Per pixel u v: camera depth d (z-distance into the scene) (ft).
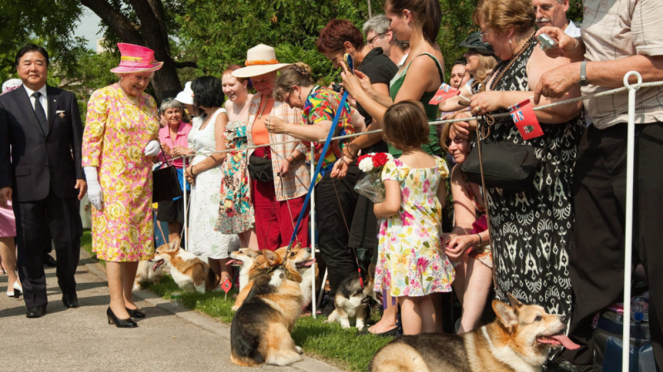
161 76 52.29
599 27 10.12
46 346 15.58
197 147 23.16
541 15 11.71
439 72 14.26
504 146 11.31
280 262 14.84
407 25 14.39
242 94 22.21
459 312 15.44
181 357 14.49
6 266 22.71
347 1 34.71
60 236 19.69
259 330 13.69
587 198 10.49
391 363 11.05
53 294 22.70
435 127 15.47
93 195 17.66
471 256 13.48
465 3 26.48
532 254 11.40
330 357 14.01
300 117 19.06
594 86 10.24
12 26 61.00
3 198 18.79
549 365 11.97
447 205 17.61
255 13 40.55
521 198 11.49
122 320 17.62
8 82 27.48
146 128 18.40
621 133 9.92
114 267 17.81
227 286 20.49
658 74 9.33
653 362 9.97
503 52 11.94
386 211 12.88
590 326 11.09
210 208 22.39
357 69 16.57
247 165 20.31
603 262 10.39
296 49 34.17
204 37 49.67
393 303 13.37
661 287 9.53
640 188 9.66
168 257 22.57
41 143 19.19
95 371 13.52
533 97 10.73
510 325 10.64
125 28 53.06
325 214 17.34
